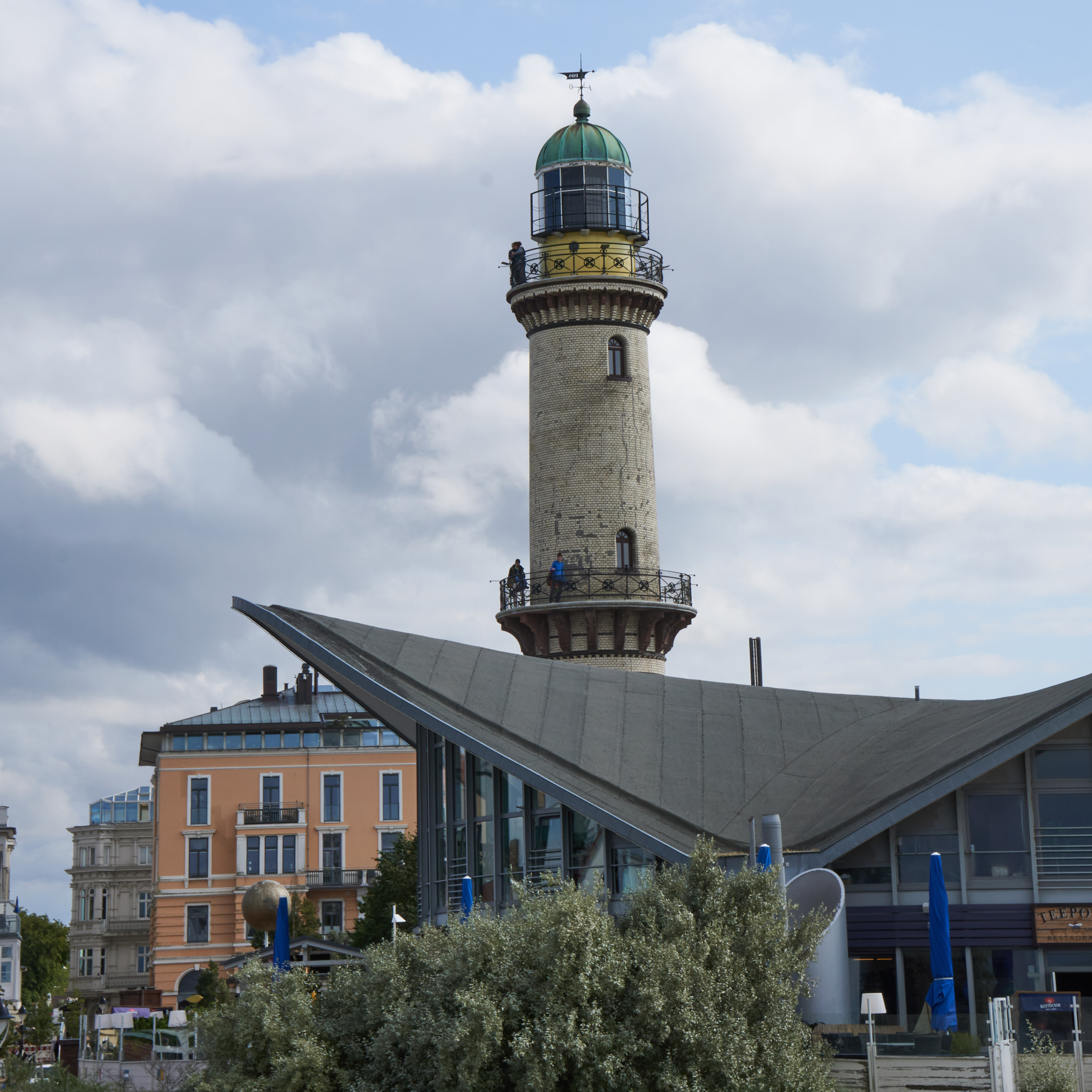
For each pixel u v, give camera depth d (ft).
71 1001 364.79
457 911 109.70
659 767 161.89
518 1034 90.43
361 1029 101.04
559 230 235.61
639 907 101.81
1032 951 136.26
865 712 182.29
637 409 234.17
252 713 358.23
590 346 233.35
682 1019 91.45
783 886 106.93
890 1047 107.34
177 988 340.18
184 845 346.33
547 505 232.32
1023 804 139.13
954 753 142.20
